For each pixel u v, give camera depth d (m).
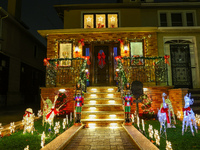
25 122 5.25
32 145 4.13
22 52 17.72
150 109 7.77
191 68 10.62
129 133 4.82
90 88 8.96
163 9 11.88
